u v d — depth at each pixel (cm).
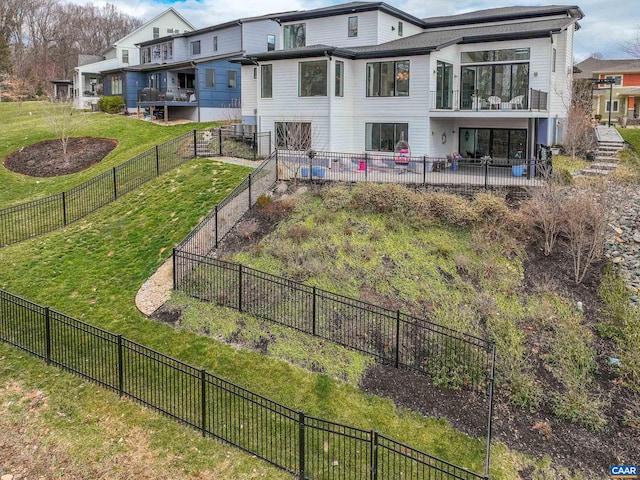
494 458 830
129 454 816
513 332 1074
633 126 3203
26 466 797
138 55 4803
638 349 1002
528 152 2175
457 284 1217
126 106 3847
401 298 1182
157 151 2091
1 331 1154
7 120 3738
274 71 2395
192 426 866
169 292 1279
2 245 1644
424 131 2184
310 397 939
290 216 1541
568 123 2308
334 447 827
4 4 6888
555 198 1341
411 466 779
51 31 7894
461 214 1400
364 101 2333
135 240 1577
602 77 4616
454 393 946
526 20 2531
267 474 777
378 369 1002
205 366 1021
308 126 2320
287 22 2780
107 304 1258
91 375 995
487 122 2334
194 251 1431
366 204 1522
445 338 1051
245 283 1266
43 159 2639
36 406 924
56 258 1519
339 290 1216
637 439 861
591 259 1273
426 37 2481
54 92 4631
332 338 1080
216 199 1723
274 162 1797
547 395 941
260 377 988
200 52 4031
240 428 865
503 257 1307
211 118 3400
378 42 2500
